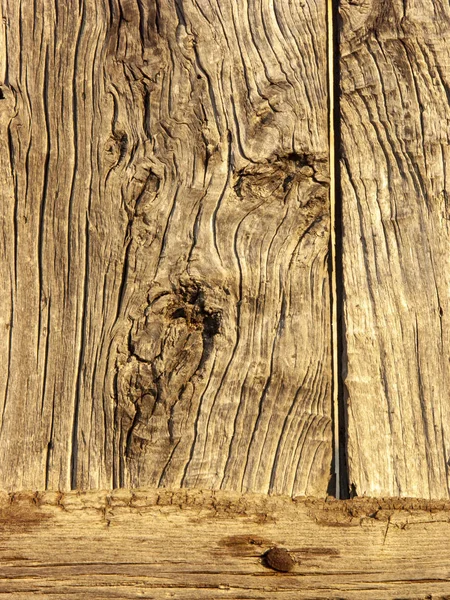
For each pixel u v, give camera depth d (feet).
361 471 1.01
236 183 1.08
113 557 0.95
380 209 1.09
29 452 1.01
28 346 1.03
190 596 0.94
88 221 1.07
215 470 1.01
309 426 1.03
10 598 0.93
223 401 1.03
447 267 1.08
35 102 1.09
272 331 1.05
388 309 1.07
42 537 0.95
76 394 1.03
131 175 1.08
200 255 1.06
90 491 0.98
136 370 1.03
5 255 1.05
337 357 1.06
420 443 1.03
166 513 0.97
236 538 0.97
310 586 0.95
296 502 0.99
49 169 1.08
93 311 1.05
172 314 1.04
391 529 0.98
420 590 0.96
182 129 1.09
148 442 1.01
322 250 1.07
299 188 1.08
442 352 1.06
